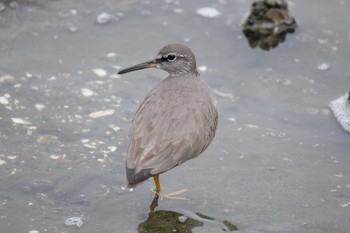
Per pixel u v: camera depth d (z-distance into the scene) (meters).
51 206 11.16
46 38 15.57
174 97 11.61
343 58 15.55
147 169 10.59
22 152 12.29
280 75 14.98
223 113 13.77
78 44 15.48
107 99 13.93
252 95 14.32
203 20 16.61
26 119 13.13
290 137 13.20
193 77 12.70
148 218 11.12
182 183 11.98
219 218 11.15
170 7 17.00
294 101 14.23
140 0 17.05
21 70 14.45
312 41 16.11
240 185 11.92
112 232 10.73
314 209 11.36
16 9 16.17
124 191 11.69
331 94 14.44
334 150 12.91
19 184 11.53
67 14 16.34
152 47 15.53
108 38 15.77
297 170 12.33
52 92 13.94
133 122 11.47
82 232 10.65
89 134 12.93
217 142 13.00
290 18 16.45
